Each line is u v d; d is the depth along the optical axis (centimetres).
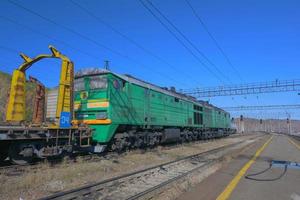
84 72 2128
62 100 1747
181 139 3491
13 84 1756
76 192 971
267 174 1498
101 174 1459
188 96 3925
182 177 1294
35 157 1603
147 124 2519
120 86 2159
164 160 2086
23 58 1780
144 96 2502
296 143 4509
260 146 3722
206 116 4584
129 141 2320
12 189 1084
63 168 1480
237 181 1312
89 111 2066
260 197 1054
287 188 1194
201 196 1054
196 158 2144
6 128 1402
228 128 6850
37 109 1884
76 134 1814
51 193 1079
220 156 2331
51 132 1623
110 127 2014
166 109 2944
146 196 987
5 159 1662
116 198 1010
